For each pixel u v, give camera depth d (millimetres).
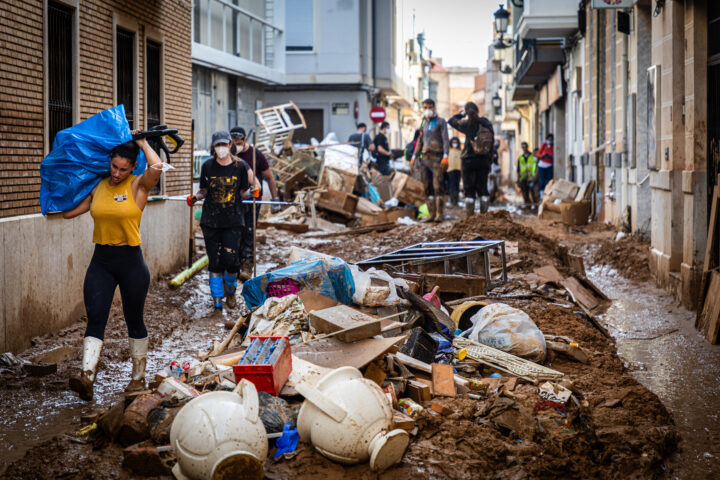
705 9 9375
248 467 4297
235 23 24219
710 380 6793
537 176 28094
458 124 18016
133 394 5375
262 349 5484
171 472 4664
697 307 8656
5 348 7113
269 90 34719
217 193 9453
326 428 4617
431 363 6387
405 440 4641
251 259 11375
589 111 20297
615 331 8672
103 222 6270
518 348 6703
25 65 7758
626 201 15625
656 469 4809
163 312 9078
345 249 14281
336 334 5902
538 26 21047
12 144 7523
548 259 11367
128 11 10461
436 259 8922
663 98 10547
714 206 8594
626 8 15156
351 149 20531
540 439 5094
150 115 11492
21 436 5398
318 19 33750
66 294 8391
